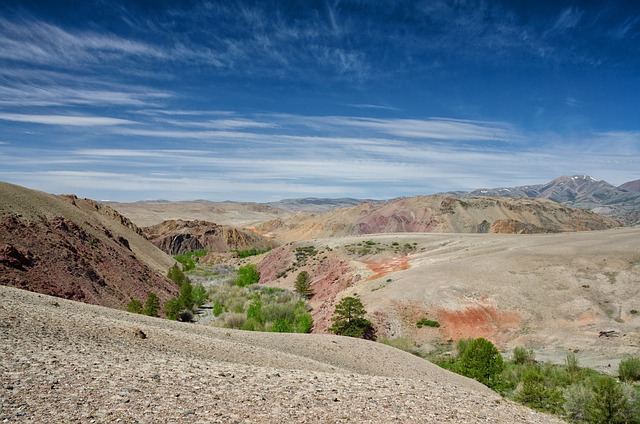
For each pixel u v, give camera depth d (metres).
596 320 51.44
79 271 63.66
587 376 34.31
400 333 53.72
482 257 74.62
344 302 54.56
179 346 19.05
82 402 8.99
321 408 11.47
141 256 112.50
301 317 61.75
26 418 7.75
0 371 9.94
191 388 11.49
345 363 25.34
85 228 84.81
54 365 11.24
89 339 15.98
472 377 31.19
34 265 56.44
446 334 53.03
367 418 11.20
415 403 13.56
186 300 66.75
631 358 34.59
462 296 58.62
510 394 29.28
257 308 64.06
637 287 55.72
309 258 121.44
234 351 20.73
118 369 12.12
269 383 13.60
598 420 23.98
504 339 50.94
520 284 60.34
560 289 58.34
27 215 69.38
